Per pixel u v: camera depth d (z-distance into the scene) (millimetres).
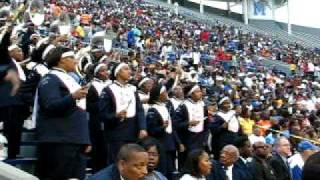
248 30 68875
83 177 8289
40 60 10164
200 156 9117
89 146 8281
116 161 6027
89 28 29312
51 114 7883
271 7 77562
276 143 12180
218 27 61531
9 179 5793
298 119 18156
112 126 9781
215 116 12750
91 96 10383
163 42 38625
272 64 49719
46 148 8008
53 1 41062
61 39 11758
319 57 59219
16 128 9617
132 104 9914
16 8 12820
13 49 10469
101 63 10766
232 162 10281
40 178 8125
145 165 5875
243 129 14430
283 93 30219
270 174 11164
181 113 11844
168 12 61594
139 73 18656
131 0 60094
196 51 41312
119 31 35438
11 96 9438
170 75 18016
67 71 8211
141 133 9945
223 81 28969
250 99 23203
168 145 11062
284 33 75500
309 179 3141
